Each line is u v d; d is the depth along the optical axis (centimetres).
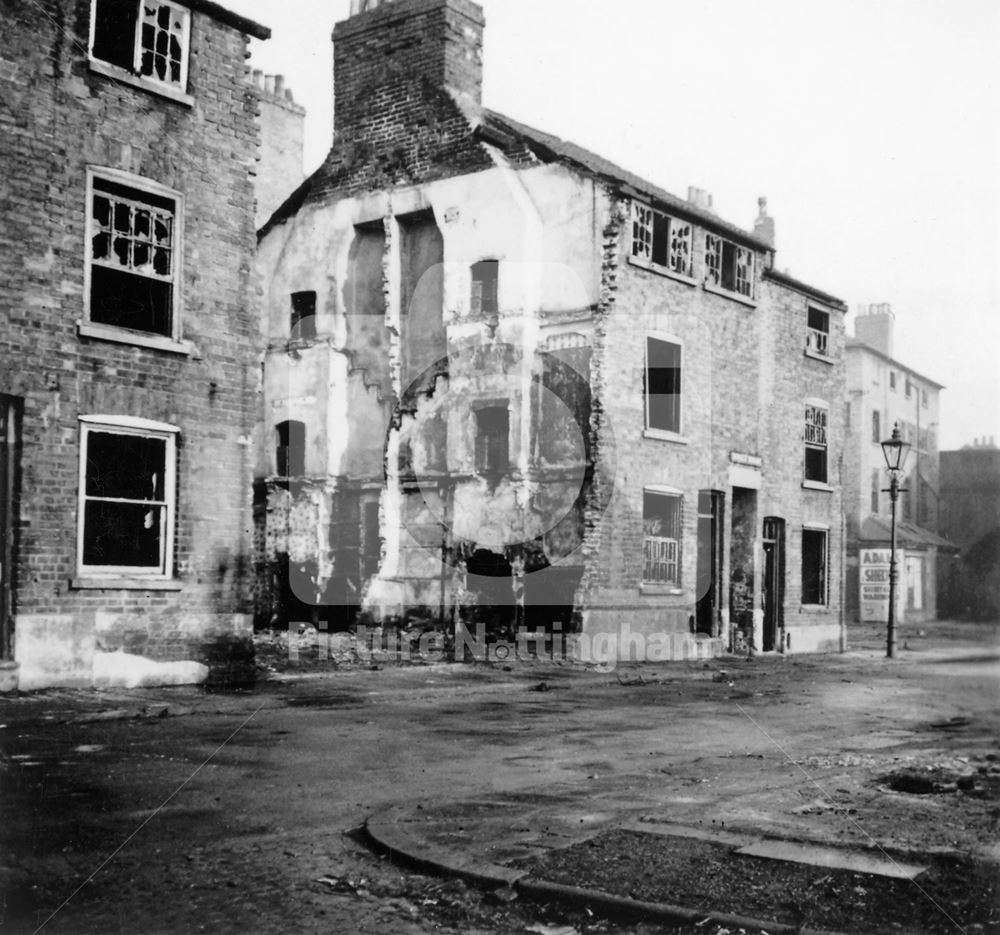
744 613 1564
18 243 1004
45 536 1016
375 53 1788
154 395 1107
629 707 1031
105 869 431
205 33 1176
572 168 1462
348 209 1747
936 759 623
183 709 918
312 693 1073
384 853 458
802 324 1409
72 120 1047
